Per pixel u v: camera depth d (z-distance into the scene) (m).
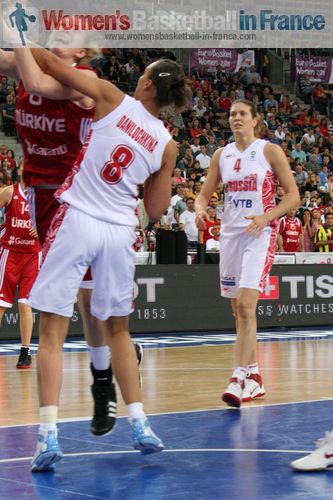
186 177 33.97
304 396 11.72
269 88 44.38
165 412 10.31
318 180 37.41
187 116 40.22
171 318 23.56
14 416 10.09
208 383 13.21
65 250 7.30
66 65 7.17
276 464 7.36
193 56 42.88
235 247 11.45
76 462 7.50
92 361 8.29
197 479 6.84
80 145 7.79
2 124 35.94
